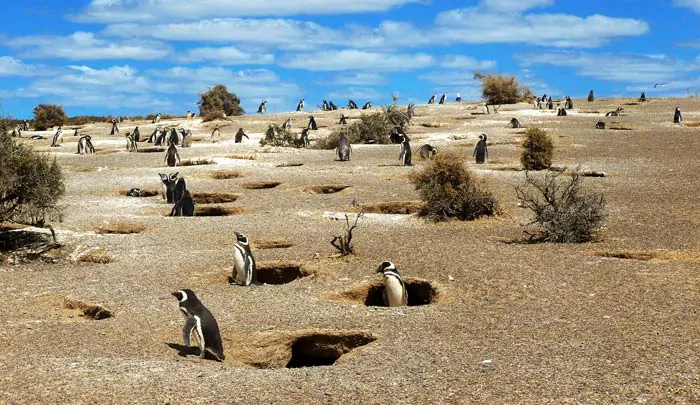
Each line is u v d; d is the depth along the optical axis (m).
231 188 25.97
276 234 18.28
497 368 8.88
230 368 9.32
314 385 8.45
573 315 11.23
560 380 8.34
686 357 9.07
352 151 37.03
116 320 11.83
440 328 10.85
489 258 15.00
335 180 26.81
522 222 19.28
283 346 10.80
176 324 11.57
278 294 13.16
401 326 11.05
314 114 65.12
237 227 19.23
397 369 8.98
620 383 8.18
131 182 27.81
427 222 19.59
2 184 17.61
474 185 20.38
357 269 14.58
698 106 60.50
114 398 8.01
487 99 69.25
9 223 19.34
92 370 9.02
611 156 32.56
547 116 53.81
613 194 22.73
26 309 12.88
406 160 30.33
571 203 17.44
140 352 10.14
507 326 10.79
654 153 33.03
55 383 8.49
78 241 17.88
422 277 13.92
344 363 9.41
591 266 14.15
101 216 20.98
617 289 12.56
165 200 24.17
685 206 20.27
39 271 15.64
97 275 14.97
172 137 42.72
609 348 9.55
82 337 10.92
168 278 14.47
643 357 9.12
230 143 44.19
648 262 14.48
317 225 19.33
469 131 44.38
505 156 33.09
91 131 59.06
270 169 30.19
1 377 8.75
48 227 19.19
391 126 43.34
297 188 25.48
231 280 14.53
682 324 10.56
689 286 12.62
